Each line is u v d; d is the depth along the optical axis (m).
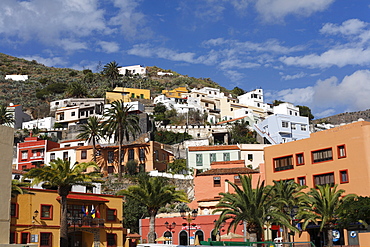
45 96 177.75
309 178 64.50
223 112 162.50
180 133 128.75
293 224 55.59
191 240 62.66
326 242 57.91
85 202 60.47
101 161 103.06
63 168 51.97
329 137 63.16
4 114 127.94
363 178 58.19
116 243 61.94
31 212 54.47
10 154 38.97
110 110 102.81
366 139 58.97
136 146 101.56
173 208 77.12
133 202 76.00
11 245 34.66
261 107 175.75
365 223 49.75
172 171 98.00
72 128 130.00
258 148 100.56
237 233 60.75
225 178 71.94
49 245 55.03
